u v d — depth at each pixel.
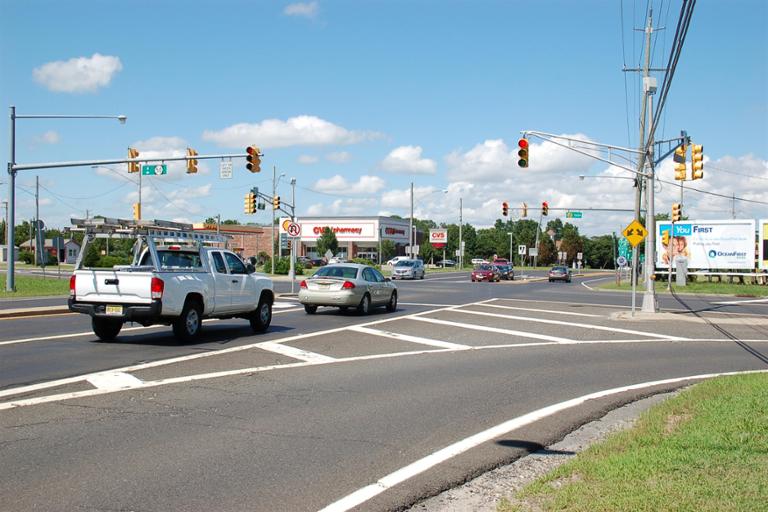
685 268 46.38
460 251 91.94
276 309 24.03
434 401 9.34
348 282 21.61
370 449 6.93
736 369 12.62
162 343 14.41
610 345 16.00
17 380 10.09
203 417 8.11
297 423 7.95
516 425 8.05
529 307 27.05
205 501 5.36
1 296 27.44
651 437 6.94
